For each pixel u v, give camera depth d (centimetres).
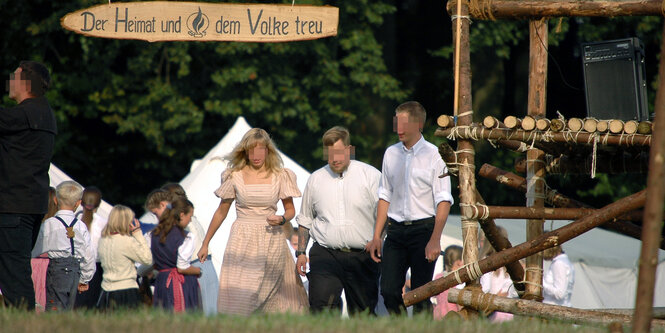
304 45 7156
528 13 2134
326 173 2491
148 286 3206
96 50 7031
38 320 1523
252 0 6612
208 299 3259
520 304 1955
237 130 4419
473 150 2092
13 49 7156
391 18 8694
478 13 2152
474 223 2069
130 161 8044
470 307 2036
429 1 8838
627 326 1805
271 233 2402
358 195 2434
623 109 2145
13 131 2016
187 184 4141
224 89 7175
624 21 7400
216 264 3775
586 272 4997
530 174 2245
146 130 7069
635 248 5334
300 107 7231
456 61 2138
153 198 3127
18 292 1991
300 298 2475
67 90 7369
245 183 2398
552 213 2105
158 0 2381
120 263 2995
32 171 2039
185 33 2383
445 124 2095
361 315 1761
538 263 2175
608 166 2255
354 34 7325
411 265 2352
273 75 7144
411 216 2330
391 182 2386
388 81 7438
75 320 1529
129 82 7250
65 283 2806
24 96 2098
